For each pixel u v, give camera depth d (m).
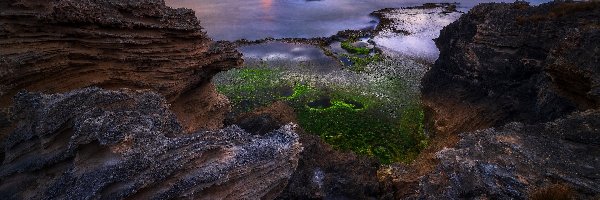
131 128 10.55
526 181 10.99
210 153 10.80
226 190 10.52
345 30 41.53
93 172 9.52
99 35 16.75
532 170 11.43
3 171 10.38
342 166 14.41
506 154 12.20
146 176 9.60
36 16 15.49
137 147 10.11
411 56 34.69
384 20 45.47
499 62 23.52
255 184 10.98
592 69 17.28
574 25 21.91
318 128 22.92
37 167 10.12
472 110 23.31
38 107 11.30
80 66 16.34
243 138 11.99
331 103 26.06
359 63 32.78
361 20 46.47
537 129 13.49
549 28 22.53
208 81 21.25
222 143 11.23
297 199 12.33
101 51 16.86
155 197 9.59
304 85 28.44
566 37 20.08
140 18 18.23
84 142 9.85
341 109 25.20
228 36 39.59
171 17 19.23
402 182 14.13
